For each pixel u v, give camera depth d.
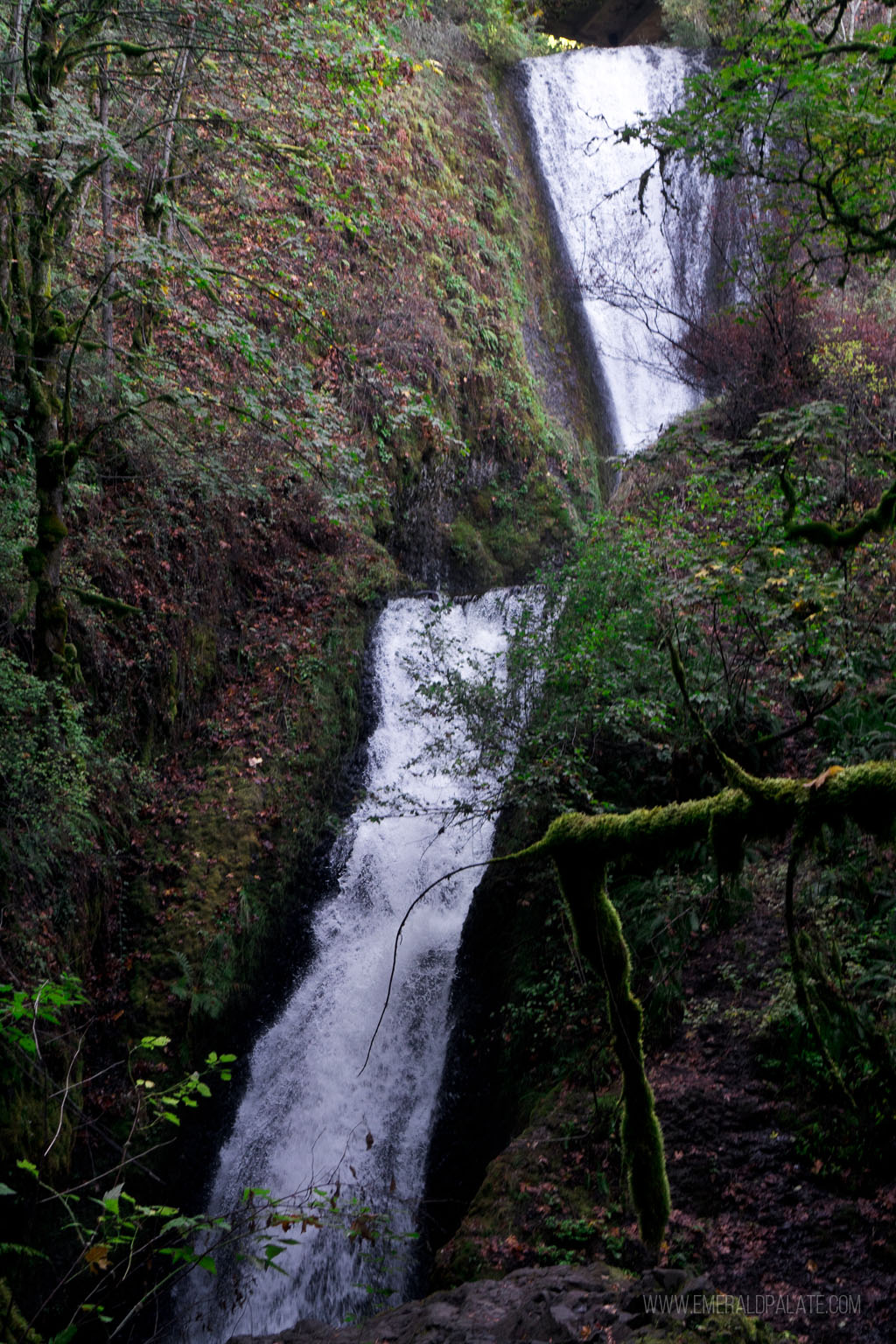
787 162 7.25
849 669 5.91
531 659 8.15
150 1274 6.55
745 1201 5.02
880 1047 3.35
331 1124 7.67
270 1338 4.93
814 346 11.08
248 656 10.28
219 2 7.58
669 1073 5.86
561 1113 6.20
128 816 8.61
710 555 7.11
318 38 8.16
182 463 9.09
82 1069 7.09
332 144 9.02
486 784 8.12
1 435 7.02
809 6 6.91
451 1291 4.95
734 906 6.34
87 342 7.50
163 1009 7.66
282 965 8.80
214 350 9.74
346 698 10.55
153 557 9.46
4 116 6.75
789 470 7.14
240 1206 7.21
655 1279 4.20
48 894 7.18
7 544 7.12
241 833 8.92
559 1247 5.29
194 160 9.95
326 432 8.26
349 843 9.52
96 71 8.32
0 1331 4.95
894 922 5.27
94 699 8.48
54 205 7.31
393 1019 8.13
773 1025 5.75
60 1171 6.44
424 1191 6.98
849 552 6.23
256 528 10.90
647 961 6.48
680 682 2.29
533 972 7.39
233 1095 7.87
